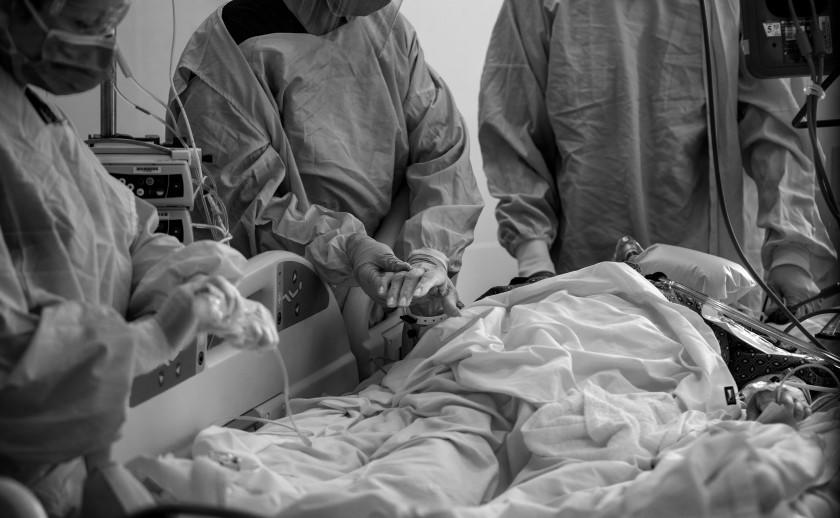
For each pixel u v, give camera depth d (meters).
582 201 2.69
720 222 2.65
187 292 1.08
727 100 2.57
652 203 2.67
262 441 1.42
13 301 1.03
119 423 1.01
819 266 2.50
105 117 1.88
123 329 1.01
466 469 1.37
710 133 2.61
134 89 3.09
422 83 2.46
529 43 2.73
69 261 1.15
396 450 1.42
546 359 1.61
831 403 1.59
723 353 1.83
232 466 1.27
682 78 2.60
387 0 2.18
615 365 1.66
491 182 2.77
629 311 1.84
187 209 1.83
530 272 2.57
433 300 2.00
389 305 1.80
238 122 2.18
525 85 2.75
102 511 1.01
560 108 2.68
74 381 0.98
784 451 1.17
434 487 1.24
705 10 2.51
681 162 2.61
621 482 1.29
